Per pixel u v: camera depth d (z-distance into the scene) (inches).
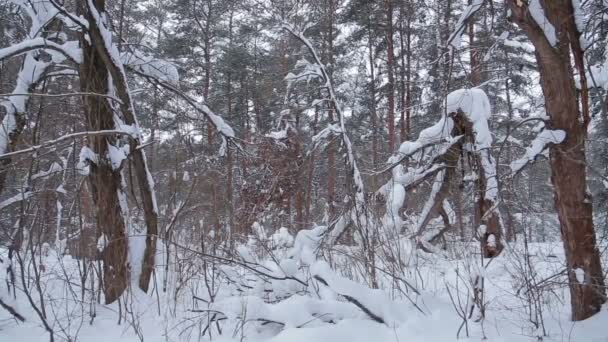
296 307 161.8
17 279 223.1
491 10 201.5
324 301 168.7
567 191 166.1
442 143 307.4
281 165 396.2
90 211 239.6
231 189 374.0
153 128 323.3
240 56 683.4
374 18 621.0
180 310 196.7
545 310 181.5
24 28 266.8
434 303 182.4
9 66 264.1
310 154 357.7
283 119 406.3
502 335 152.3
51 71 250.4
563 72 166.1
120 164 216.8
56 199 248.4
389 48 597.3
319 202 554.6
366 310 161.2
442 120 306.7
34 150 185.6
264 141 403.2
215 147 422.9
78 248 215.9
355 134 657.0
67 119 236.4
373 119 607.8
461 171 301.6
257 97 649.0
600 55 223.1
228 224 273.7
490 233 251.9
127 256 212.1
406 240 228.7
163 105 318.7
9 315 193.5
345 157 305.9
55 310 196.4
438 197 298.8
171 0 697.6
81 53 222.4
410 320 160.9
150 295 212.8
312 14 349.1
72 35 290.5
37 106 243.1
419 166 322.0
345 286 163.8
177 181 246.5
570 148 165.8
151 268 219.1
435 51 471.5
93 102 219.3
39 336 174.4
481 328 157.9
